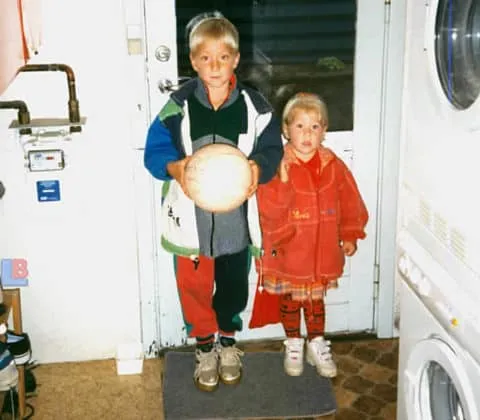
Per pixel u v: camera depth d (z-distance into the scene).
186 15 2.62
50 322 2.88
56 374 2.86
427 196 1.96
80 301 2.87
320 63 2.73
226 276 2.66
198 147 2.45
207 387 2.73
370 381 2.80
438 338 1.90
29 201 2.71
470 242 1.72
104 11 2.56
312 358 2.82
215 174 2.24
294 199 2.61
